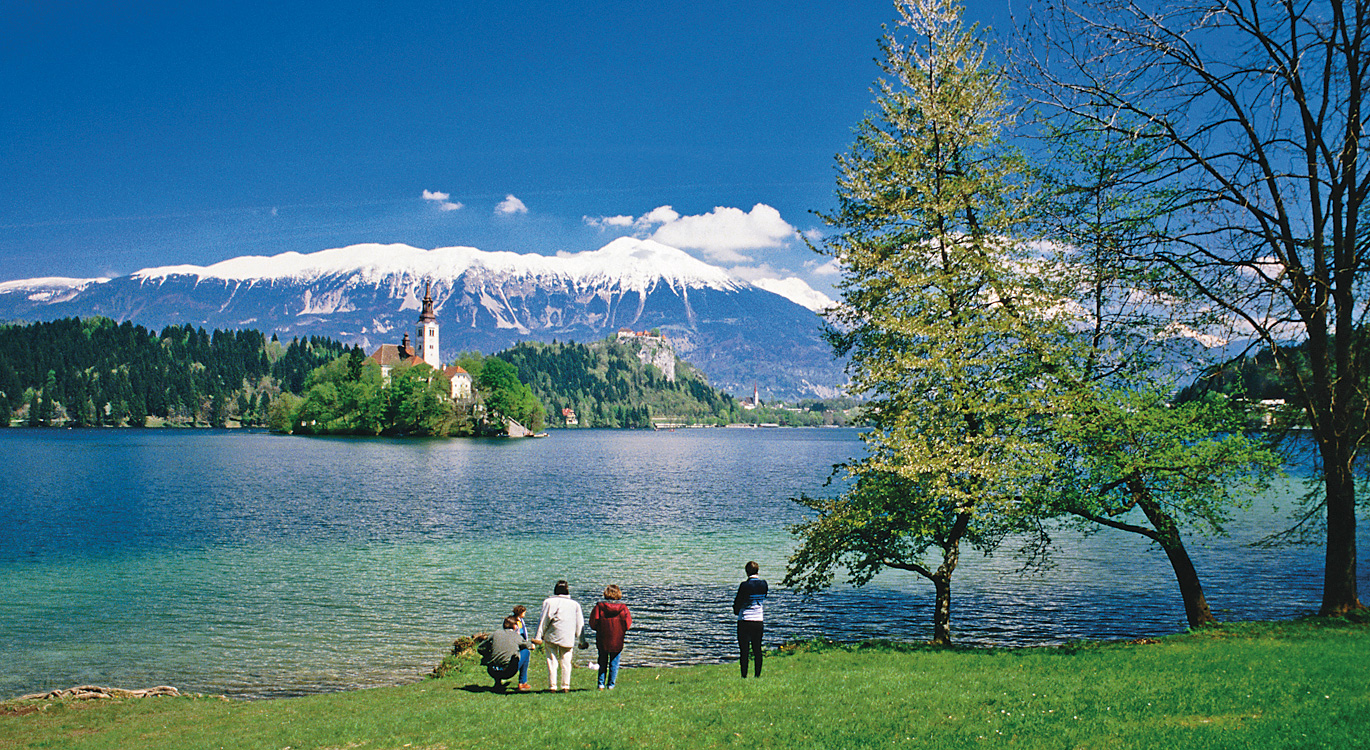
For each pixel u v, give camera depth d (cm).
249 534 5050
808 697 1403
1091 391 2008
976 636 2783
